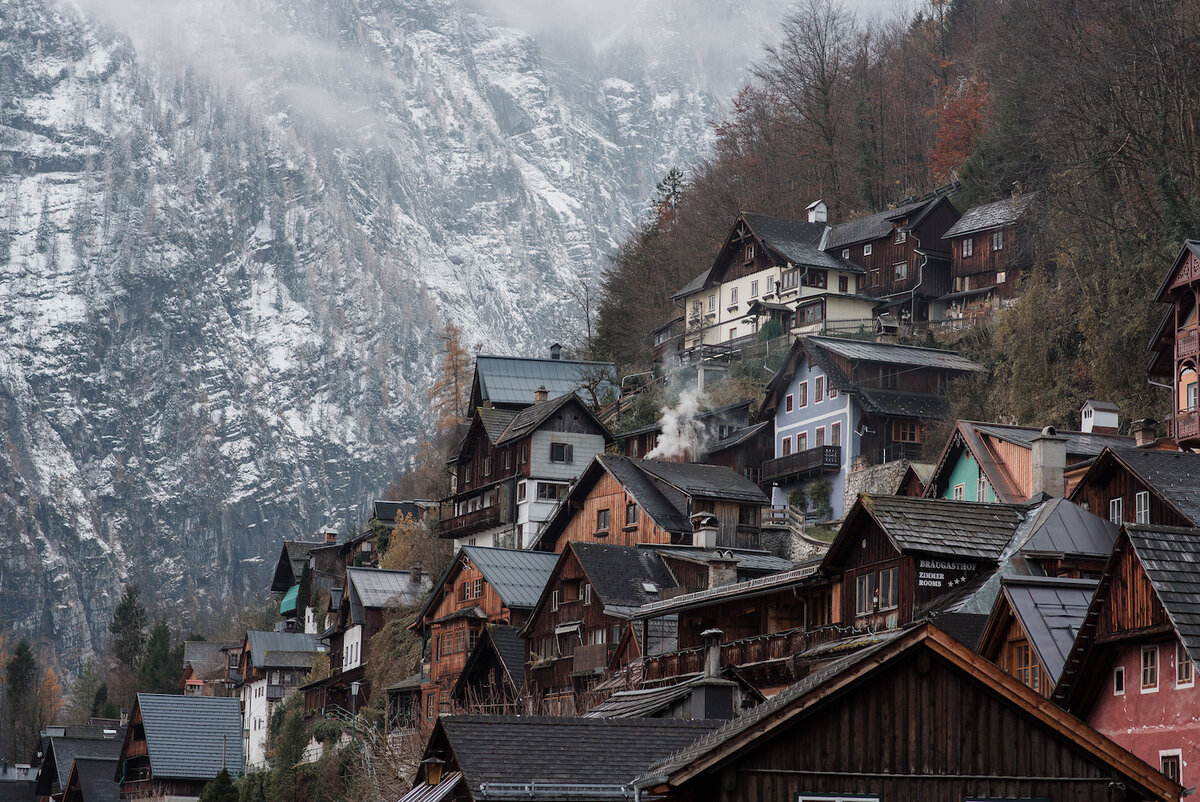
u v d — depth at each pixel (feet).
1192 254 214.90
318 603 458.09
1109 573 115.24
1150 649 113.09
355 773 225.97
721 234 519.60
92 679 565.94
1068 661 116.37
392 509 465.47
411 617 328.29
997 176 407.23
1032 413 289.53
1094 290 289.53
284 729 310.04
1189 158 297.94
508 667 225.56
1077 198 322.55
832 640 153.28
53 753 384.06
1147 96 314.14
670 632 193.16
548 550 293.84
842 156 519.60
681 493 271.28
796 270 416.87
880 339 364.17
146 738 333.62
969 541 148.77
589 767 98.37
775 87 549.54
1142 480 147.74
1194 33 313.12
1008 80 408.26
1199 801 106.11
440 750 104.99
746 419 357.82
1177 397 213.87
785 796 88.38
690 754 90.22
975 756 91.15
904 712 90.89
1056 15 367.86
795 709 88.94
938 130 489.67
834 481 314.14
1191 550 112.37
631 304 523.70
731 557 194.59
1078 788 91.66
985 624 136.26
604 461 285.84
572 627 214.69
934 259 402.52
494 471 365.81
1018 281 351.87
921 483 250.16
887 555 149.89
